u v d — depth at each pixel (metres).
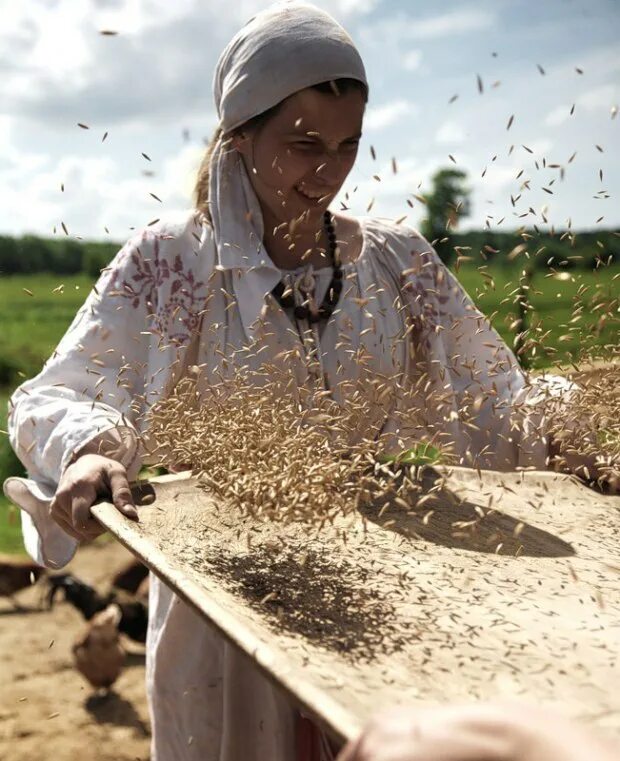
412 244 2.27
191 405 1.90
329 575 1.51
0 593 5.70
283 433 1.75
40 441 1.93
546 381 2.02
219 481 1.70
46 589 5.80
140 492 1.78
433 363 2.19
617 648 1.25
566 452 2.05
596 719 1.05
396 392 1.96
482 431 2.15
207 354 2.07
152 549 1.44
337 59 1.91
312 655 1.21
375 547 1.65
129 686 4.81
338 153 1.98
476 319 2.22
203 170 2.21
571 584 1.49
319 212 2.05
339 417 1.79
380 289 2.15
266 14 1.99
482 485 1.96
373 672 1.16
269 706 1.88
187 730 2.02
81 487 1.71
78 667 4.55
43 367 2.07
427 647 1.24
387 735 0.65
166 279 2.08
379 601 1.41
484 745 0.62
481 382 2.20
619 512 1.87
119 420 1.92
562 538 1.71
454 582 1.49
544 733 0.61
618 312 1.81
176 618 2.00
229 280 2.10
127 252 2.10
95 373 1.99
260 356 2.05
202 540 1.63
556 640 1.27
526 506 1.89
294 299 2.09
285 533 1.70
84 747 4.11
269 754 1.89
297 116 1.92
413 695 1.10
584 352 1.90
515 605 1.40
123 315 2.06
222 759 1.94
